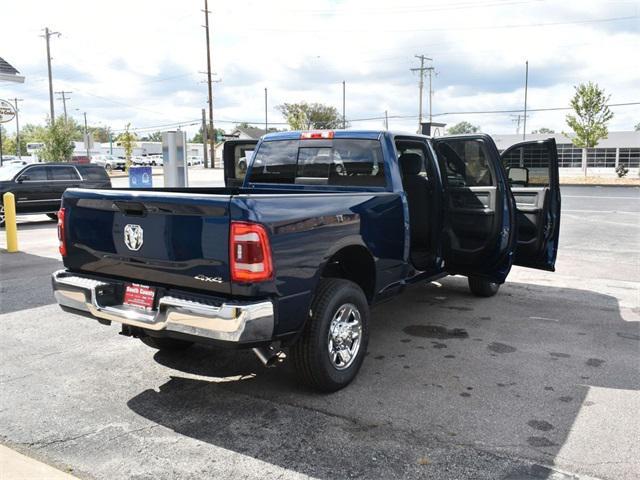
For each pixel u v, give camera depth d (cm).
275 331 360
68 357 496
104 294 402
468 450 335
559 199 641
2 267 906
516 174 670
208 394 418
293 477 308
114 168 6712
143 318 372
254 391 423
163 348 503
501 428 362
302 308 377
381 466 319
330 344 407
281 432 358
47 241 1239
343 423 370
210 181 3481
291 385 434
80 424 371
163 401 406
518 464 320
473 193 578
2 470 309
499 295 725
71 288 411
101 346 525
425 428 363
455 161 596
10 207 1062
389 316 625
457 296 718
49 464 322
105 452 335
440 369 466
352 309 428
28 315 627
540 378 446
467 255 587
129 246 384
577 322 603
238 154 700
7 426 368
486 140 563
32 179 1595
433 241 556
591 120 4038
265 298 350
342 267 482
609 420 374
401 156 561
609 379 445
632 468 316
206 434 357
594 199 2394
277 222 354
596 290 755
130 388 429
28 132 9638
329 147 536
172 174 1398
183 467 318
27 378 449
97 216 402
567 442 344
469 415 381
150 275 379
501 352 508
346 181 523
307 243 379
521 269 908
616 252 1070
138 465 321
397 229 490
